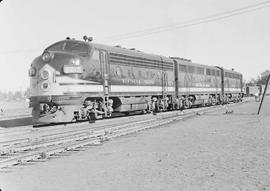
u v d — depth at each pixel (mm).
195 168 9148
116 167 9680
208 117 25141
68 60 19062
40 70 19156
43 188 7766
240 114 26969
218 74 44656
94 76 20391
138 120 21516
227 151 11391
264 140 13352
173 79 31406
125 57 23672
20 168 9766
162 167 9445
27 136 15352
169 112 29797
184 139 14703
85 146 13352
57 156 11383
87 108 20062
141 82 25500
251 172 8445
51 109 19000
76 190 7512
